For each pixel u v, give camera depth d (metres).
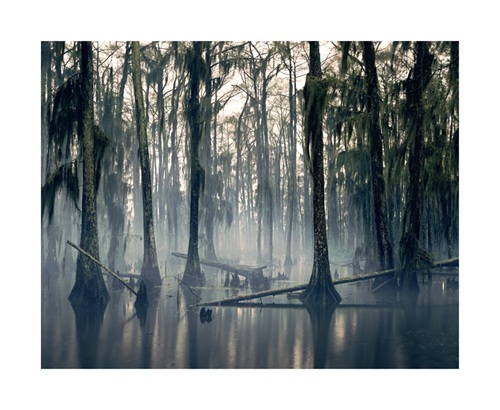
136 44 20.88
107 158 23.25
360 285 21.25
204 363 9.72
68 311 15.01
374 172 19.27
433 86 18.86
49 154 18.66
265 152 34.75
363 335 11.97
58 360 9.95
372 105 19.38
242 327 12.88
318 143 17.19
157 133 38.34
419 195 18.14
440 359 10.07
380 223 19.08
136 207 34.88
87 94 16.81
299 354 10.35
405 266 17.73
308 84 17.05
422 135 18.05
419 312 14.90
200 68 22.25
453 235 19.47
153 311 15.18
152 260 20.33
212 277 24.86
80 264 16.30
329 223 33.31
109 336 11.87
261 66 31.86
